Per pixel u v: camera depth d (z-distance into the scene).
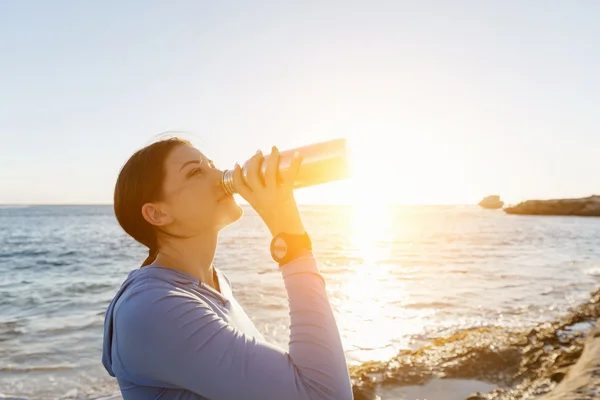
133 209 1.21
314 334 1.05
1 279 16.20
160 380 1.01
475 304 10.99
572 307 10.61
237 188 1.20
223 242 32.38
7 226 56.25
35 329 8.90
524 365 5.64
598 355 5.29
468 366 5.60
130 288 1.07
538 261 21.28
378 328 8.58
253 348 1.02
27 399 5.52
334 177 1.17
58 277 16.67
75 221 72.44
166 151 1.20
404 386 5.10
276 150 1.18
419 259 22.30
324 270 18.00
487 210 186.12
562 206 102.81
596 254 24.64
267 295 11.39
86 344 7.87
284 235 1.15
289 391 0.98
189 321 1.00
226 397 0.98
